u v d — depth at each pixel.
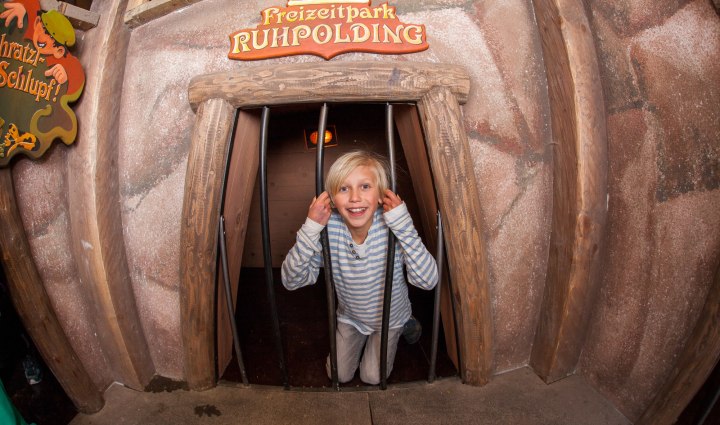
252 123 1.84
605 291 1.72
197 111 1.70
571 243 1.65
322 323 2.54
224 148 1.69
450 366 2.06
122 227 1.84
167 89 1.78
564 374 1.86
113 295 1.78
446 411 1.74
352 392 1.87
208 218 1.71
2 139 1.49
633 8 1.47
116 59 1.75
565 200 1.67
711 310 1.29
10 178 1.58
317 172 1.67
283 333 2.43
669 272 1.46
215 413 1.78
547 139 1.74
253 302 2.82
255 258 3.31
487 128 1.72
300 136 3.05
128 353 1.86
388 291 1.70
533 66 1.71
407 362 2.14
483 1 1.70
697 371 1.34
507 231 1.78
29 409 1.79
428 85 1.62
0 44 1.43
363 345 2.26
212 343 1.88
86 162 1.70
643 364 1.57
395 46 1.65
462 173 1.64
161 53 1.79
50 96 1.58
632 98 1.51
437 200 1.70
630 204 1.58
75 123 1.67
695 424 1.43
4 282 1.58
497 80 1.71
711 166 1.30
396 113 1.93
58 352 1.69
